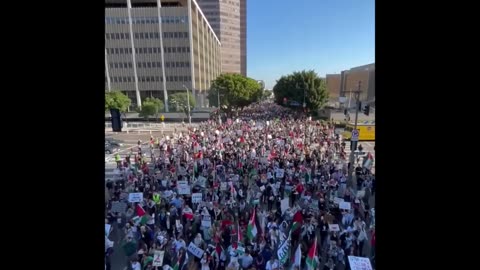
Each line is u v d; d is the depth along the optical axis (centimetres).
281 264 767
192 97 5772
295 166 1600
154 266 753
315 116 4519
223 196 1224
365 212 1014
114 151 2730
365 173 1362
